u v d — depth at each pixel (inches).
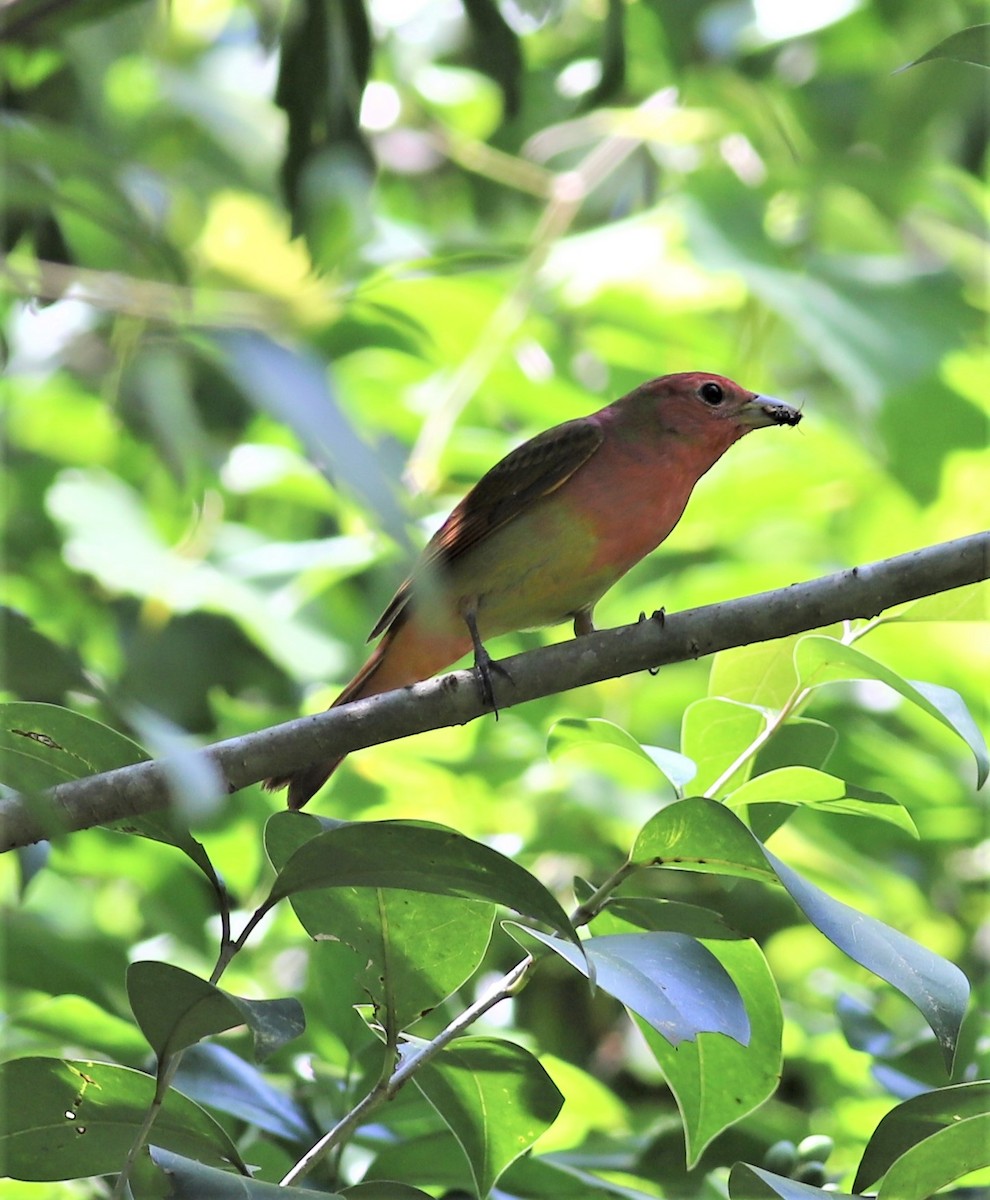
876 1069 279.3
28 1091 211.9
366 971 220.5
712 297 540.1
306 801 321.1
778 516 518.6
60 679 200.1
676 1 565.6
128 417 390.6
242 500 546.3
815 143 630.5
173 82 599.5
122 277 291.9
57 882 414.9
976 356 511.8
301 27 340.5
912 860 460.8
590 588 381.7
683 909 234.8
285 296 508.7
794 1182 204.5
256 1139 275.4
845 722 448.8
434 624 163.0
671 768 248.1
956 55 215.8
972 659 473.1
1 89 405.7
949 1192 234.7
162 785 227.5
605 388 573.6
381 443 178.4
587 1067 444.5
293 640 415.5
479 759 434.3
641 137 562.6
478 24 364.8
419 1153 257.9
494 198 630.5
